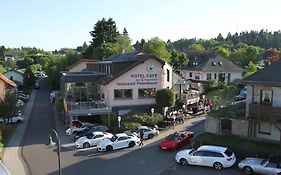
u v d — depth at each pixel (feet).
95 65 177.68
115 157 93.09
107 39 315.37
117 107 136.15
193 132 114.32
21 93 230.07
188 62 264.11
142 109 138.92
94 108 128.26
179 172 78.69
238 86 200.95
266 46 527.40
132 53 172.35
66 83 144.87
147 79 139.54
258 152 83.61
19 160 92.58
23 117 152.87
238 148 86.84
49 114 166.61
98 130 117.80
